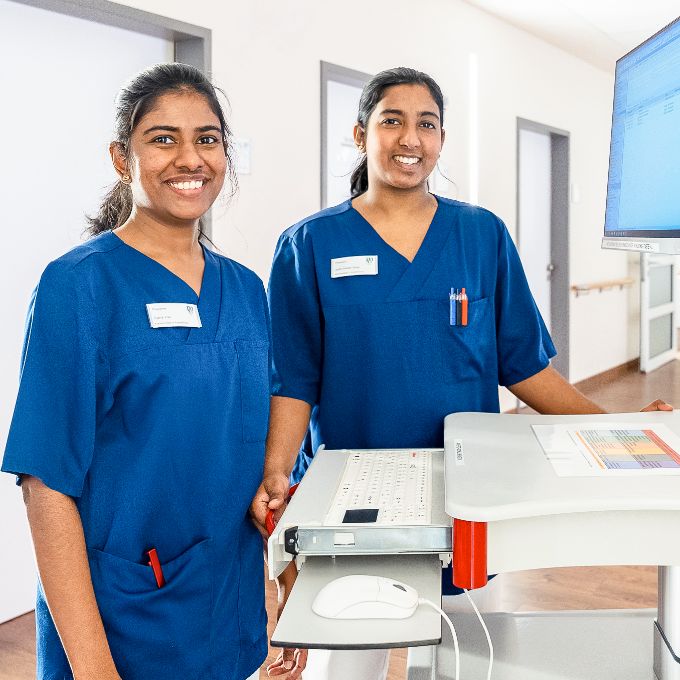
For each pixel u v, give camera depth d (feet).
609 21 16.57
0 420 7.81
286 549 2.93
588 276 21.01
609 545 2.83
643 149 4.06
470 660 3.72
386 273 4.81
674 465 3.13
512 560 2.83
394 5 12.75
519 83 17.21
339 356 4.85
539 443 3.52
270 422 4.81
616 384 21.18
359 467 3.68
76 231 8.38
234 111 9.70
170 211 3.36
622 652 3.76
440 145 4.76
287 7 10.44
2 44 7.58
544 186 19.44
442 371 4.81
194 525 3.42
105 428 3.26
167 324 3.34
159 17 8.62
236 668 3.62
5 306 7.79
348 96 12.32
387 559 3.10
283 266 4.97
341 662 4.84
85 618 3.05
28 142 7.88
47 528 3.05
